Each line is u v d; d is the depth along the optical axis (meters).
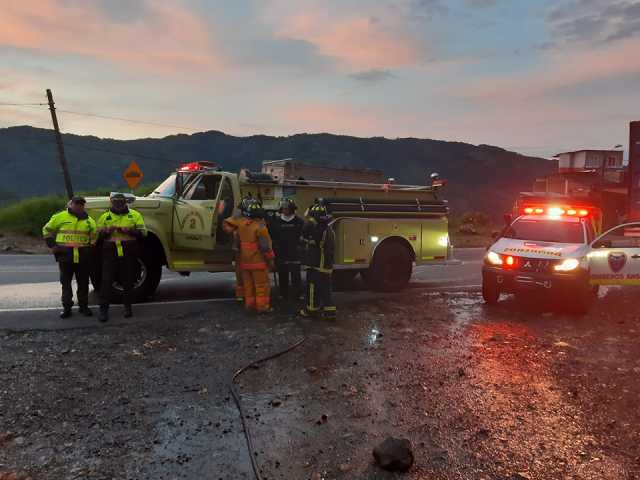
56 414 3.94
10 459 3.30
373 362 5.35
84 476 3.14
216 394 4.44
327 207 8.80
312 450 3.54
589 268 8.02
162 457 3.39
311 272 7.00
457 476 3.24
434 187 10.13
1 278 9.91
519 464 3.40
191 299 8.19
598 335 6.69
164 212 8.11
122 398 4.28
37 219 21.47
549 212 9.40
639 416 4.20
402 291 9.50
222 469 3.27
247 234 7.20
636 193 13.45
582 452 3.58
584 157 38.62
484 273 8.38
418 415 4.12
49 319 6.60
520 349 5.95
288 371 5.04
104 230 6.57
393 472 3.27
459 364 5.37
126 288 6.79
